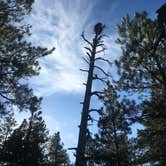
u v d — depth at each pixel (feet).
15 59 75.20
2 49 75.97
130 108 63.57
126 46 66.49
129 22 67.05
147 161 63.00
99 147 80.33
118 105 65.21
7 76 76.23
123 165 64.80
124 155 65.41
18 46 76.48
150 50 65.10
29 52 77.10
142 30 65.72
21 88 78.43
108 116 66.54
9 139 113.80
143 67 65.41
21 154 111.65
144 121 64.39
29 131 119.34
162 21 62.85
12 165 109.81
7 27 75.51
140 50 65.36
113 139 76.84
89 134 60.49
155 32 64.64
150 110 62.54
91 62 64.49
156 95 64.44
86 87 63.10
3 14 75.31
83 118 60.95
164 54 65.00
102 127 75.51
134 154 65.98
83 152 59.36
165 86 63.41
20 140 114.01
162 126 64.28
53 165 132.46
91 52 65.26
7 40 76.48
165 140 62.64
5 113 77.92
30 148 114.11
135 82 65.05
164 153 61.72
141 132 63.98
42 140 121.60
